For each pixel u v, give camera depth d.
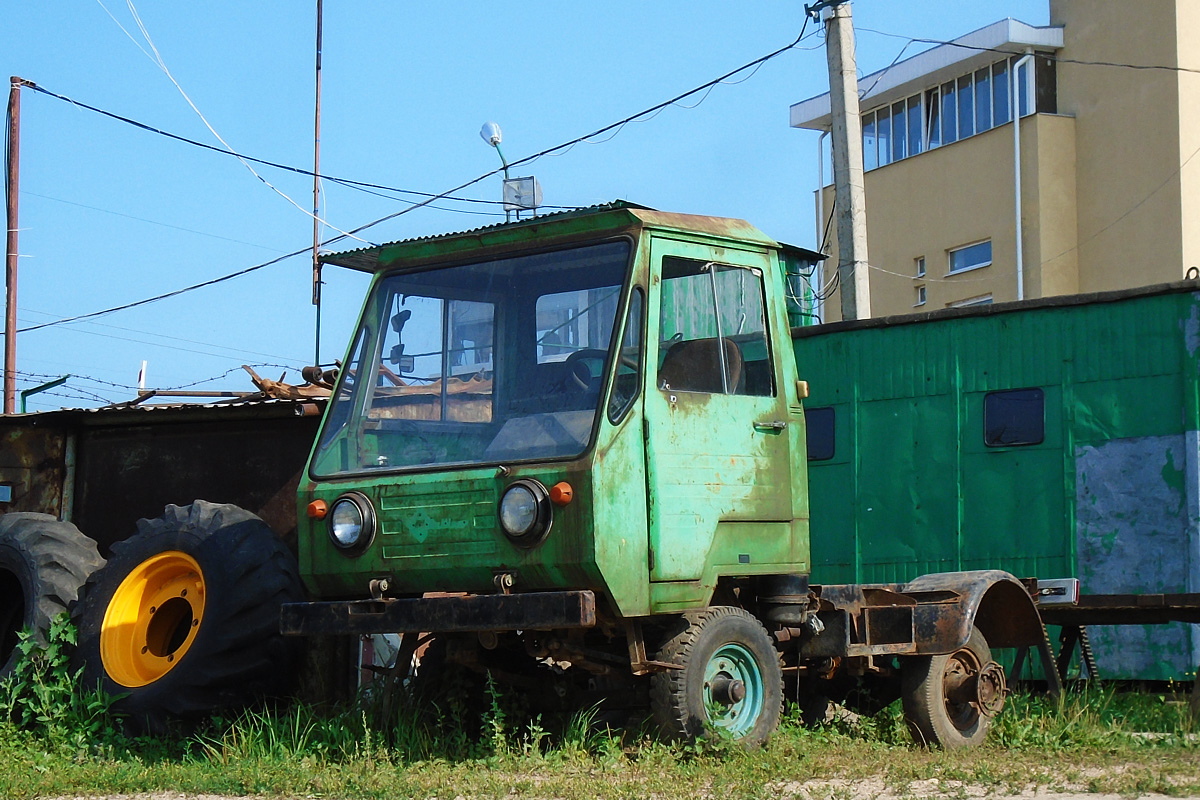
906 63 31.84
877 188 32.88
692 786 6.42
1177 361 11.82
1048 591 9.58
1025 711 8.59
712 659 7.33
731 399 7.65
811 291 14.01
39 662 8.70
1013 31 29.08
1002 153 29.67
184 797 6.84
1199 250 27.19
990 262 29.97
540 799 6.23
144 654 8.77
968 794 6.34
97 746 8.13
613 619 7.13
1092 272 28.72
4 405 23.41
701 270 7.66
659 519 7.10
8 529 9.51
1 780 7.15
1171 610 10.05
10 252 23.61
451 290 7.84
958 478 12.94
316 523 7.57
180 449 10.45
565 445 7.02
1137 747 7.73
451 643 7.73
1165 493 11.78
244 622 8.47
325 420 7.89
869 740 8.04
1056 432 12.44
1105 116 28.53
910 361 13.33
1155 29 27.58
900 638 8.01
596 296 7.34
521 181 18.53
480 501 7.10
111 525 10.59
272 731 7.78
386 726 7.83
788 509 7.91
